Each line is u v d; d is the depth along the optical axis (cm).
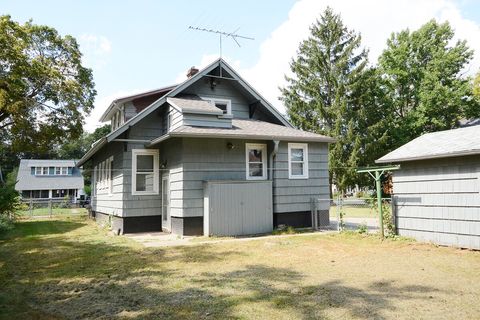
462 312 447
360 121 3098
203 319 436
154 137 1399
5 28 1906
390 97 3334
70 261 816
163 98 1361
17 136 2103
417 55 3334
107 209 1616
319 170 1430
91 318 453
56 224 1741
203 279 631
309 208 1388
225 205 1191
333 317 434
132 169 1343
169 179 1313
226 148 1273
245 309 468
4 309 493
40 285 618
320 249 916
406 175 1064
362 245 967
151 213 1356
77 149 6750
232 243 1025
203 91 1496
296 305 480
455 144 952
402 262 748
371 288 556
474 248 870
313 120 3161
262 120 1608
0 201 1579
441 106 3081
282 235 1185
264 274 660
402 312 448
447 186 941
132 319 445
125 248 968
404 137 3162
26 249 990
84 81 2280
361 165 3020
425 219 1001
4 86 1920
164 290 568
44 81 2075
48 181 4484
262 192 1257
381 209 1094
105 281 634
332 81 3152
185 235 1176
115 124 1789
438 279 608
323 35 3278
